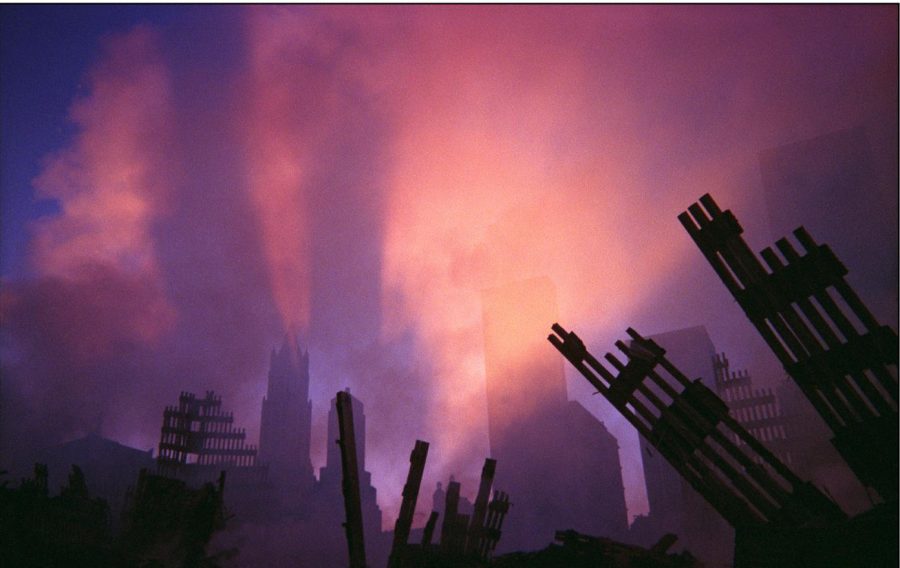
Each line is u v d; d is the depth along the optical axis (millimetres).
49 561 14172
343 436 7477
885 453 5855
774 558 6090
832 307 6328
